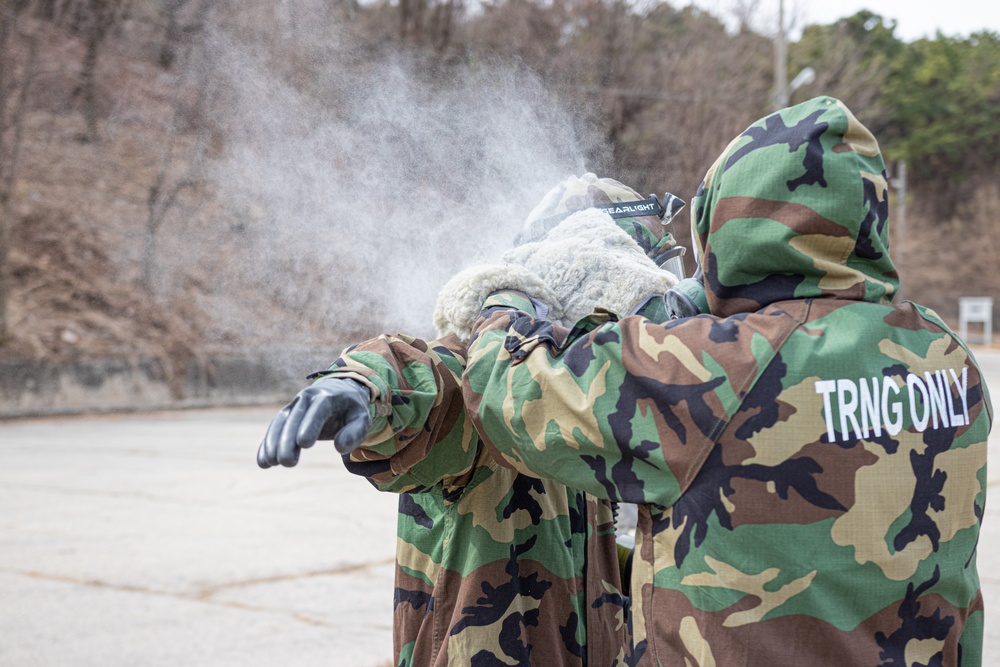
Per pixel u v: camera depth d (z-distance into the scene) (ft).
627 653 5.49
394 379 4.43
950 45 179.83
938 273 169.99
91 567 15.61
